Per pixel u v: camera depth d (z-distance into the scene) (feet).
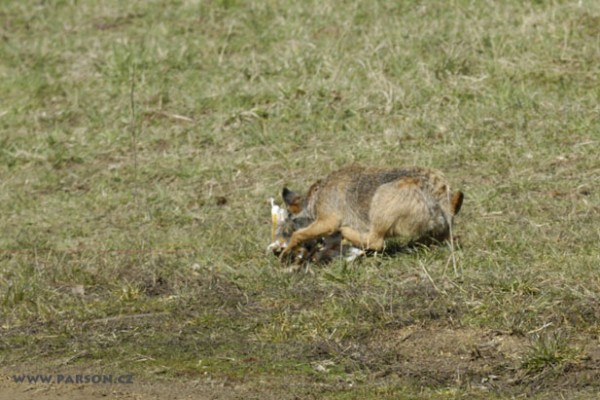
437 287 72.13
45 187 104.99
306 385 61.57
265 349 66.23
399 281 74.59
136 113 116.78
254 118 112.68
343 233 79.51
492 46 118.21
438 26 124.67
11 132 116.88
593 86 110.32
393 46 121.80
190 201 97.14
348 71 117.70
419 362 64.34
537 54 116.47
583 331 66.03
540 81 112.06
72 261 83.20
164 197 98.27
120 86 123.24
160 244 86.22
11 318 73.82
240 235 86.07
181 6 142.72
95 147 111.55
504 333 66.13
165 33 135.74
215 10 140.05
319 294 73.41
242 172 102.68
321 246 80.84
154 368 64.85
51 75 128.98
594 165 95.40
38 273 80.64
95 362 66.39
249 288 75.56
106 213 96.58
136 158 108.58
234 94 116.98
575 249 77.97
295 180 99.81
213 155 107.55
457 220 85.66
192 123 114.01
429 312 68.80
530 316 67.62
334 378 62.39
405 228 77.97
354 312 69.31
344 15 132.05
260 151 106.73
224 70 124.06
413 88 113.39
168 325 70.90
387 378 62.23
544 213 86.12
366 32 127.13
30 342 69.72
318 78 117.91
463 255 77.56
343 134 107.86
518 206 87.86
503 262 76.33
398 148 102.99
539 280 72.28
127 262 81.56
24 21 146.61
